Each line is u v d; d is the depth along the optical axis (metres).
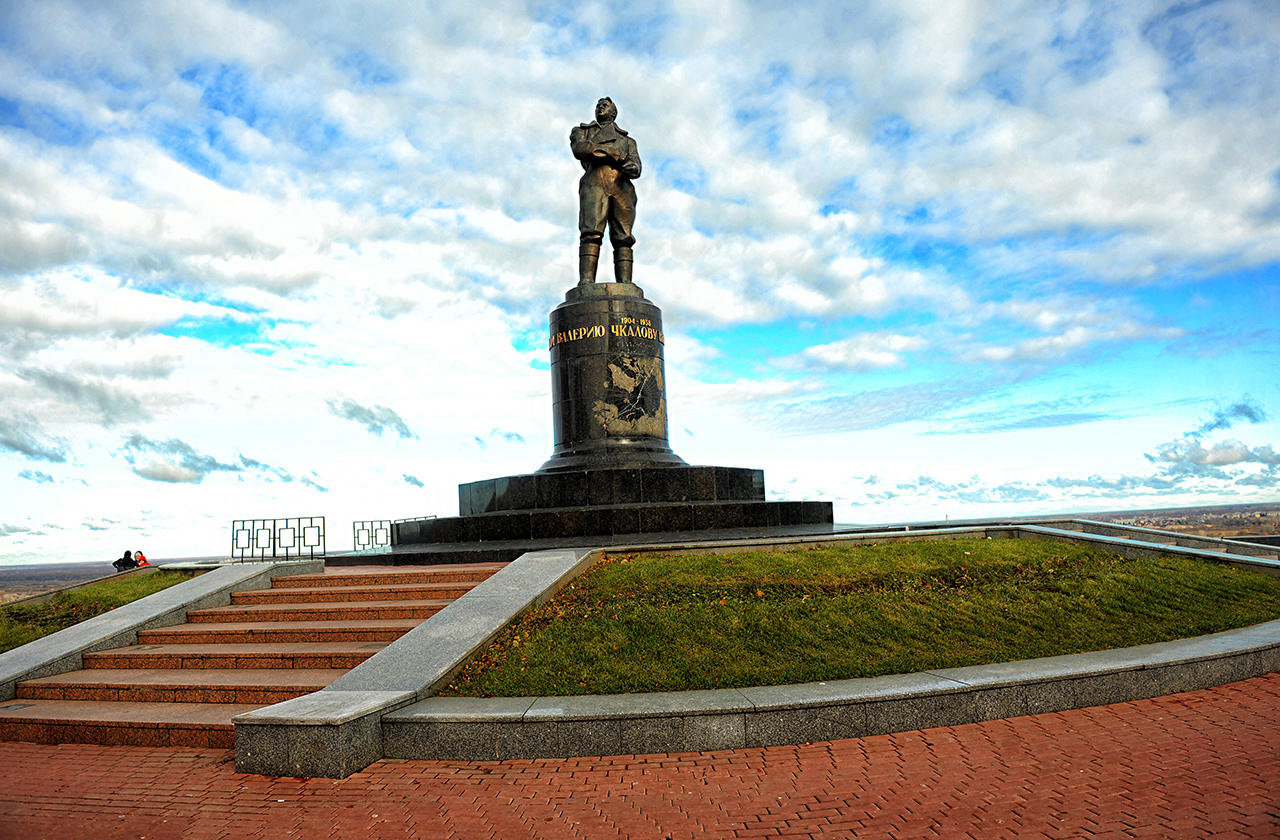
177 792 6.32
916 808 5.44
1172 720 7.27
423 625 8.91
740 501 16.44
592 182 19.00
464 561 14.13
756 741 6.80
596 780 6.14
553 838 5.17
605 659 8.14
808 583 10.40
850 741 6.85
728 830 5.19
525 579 10.28
